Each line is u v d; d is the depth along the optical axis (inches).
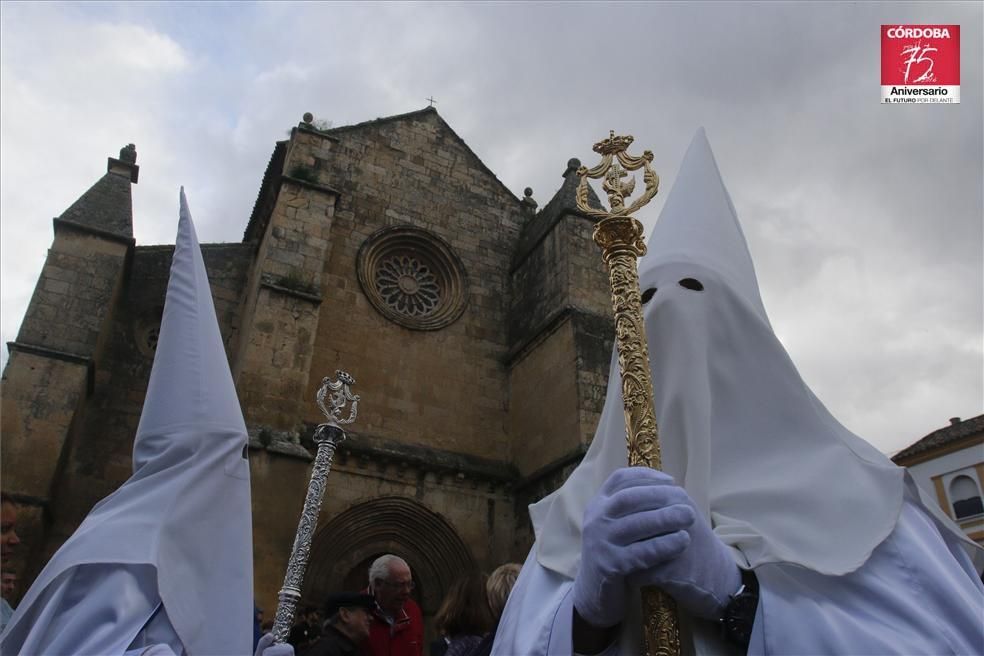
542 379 748.0
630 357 88.3
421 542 684.7
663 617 69.8
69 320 634.2
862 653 65.4
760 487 83.9
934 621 67.7
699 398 91.5
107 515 133.2
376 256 822.5
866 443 95.3
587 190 106.7
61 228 673.6
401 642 215.2
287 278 665.6
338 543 645.3
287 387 611.5
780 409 93.0
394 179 873.5
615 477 74.3
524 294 841.5
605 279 763.4
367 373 746.2
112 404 681.6
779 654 67.4
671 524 67.7
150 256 763.4
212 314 173.5
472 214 908.0
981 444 1113.4
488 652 165.9
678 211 120.1
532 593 93.7
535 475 703.1
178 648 118.6
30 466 558.6
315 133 830.5
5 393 575.5
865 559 73.0
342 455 677.3
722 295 100.7
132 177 766.5
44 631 114.8
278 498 550.9
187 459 145.3
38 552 546.6
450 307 836.0
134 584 121.8
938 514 89.4
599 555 70.0
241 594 136.9
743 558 77.8
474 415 782.5
